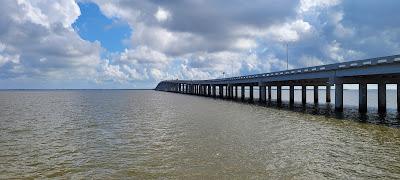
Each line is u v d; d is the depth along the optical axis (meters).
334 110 50.91
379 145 21.95
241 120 37.44
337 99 47.59
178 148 21.67
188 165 17.42
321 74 51.19
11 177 15.92
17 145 23.75
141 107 63.22
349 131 28.17
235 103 74.81
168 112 50.16
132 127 32.59
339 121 35.69
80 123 36.69
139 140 25.02
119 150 21.52
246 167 16.86
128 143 23.88
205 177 15.37
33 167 17.72
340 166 16.92
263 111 50.59
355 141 23.45
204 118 40.19
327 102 74.06
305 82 70.44
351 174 15.56
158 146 22.50
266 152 20.12
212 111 51.22
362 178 14.97
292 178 15.06
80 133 29.19
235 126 31.98
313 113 46.16
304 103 71.44
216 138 25.16
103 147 22.64
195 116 43.06
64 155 20.41
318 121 35.88
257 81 79.31
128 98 113.56
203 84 137.00
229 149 21.06
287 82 73.19
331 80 48.34
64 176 16.05
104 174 16.23
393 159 18.20
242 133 27.50
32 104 76.62
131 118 41.59
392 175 15.36
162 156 19.55
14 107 65.44
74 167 17.59
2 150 22.02
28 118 43.00
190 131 29.00
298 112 48.22
